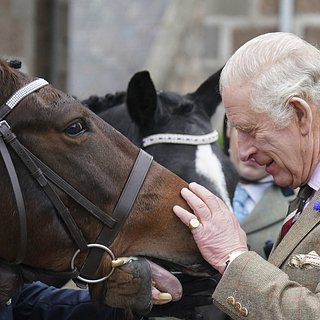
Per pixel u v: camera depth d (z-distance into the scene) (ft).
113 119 22.77
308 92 16.06
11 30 48.91
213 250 16.46
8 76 16.71
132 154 17.44
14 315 19.94
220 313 21.71
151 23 65.72
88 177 16.85
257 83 16.11
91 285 17.34
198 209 16.79
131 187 17.12
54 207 16.70
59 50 40.68
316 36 63.26
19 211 16.42
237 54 16.53
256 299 15.42
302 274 15.72
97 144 17.03
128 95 22.24
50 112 16.63
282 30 61.87
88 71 63.16
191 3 65.82
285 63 16.08
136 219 17.07
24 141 16.53
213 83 23.75
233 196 22.67
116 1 67.46
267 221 23.34
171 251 17.17
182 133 22.39
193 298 18.54
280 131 16.17
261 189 24.26
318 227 15.90
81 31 65.67
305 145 16.24
